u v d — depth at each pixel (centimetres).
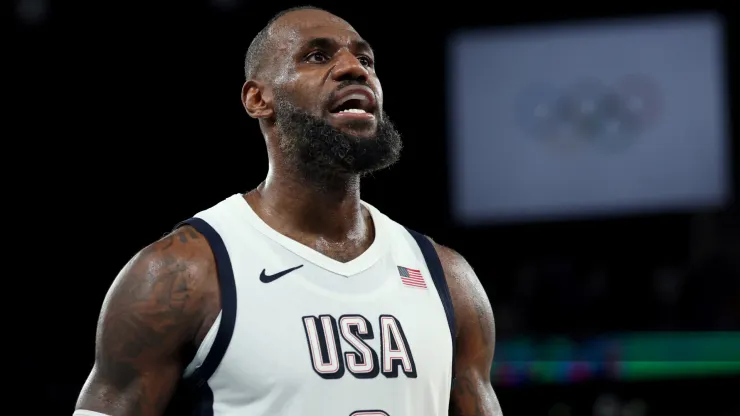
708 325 2892
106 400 773
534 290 2981
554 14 3027
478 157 3034
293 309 786
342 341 783
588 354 2748
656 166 2947
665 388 2555
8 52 2953
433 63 3133
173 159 3102
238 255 805
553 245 3334
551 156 2995
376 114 841
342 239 862
